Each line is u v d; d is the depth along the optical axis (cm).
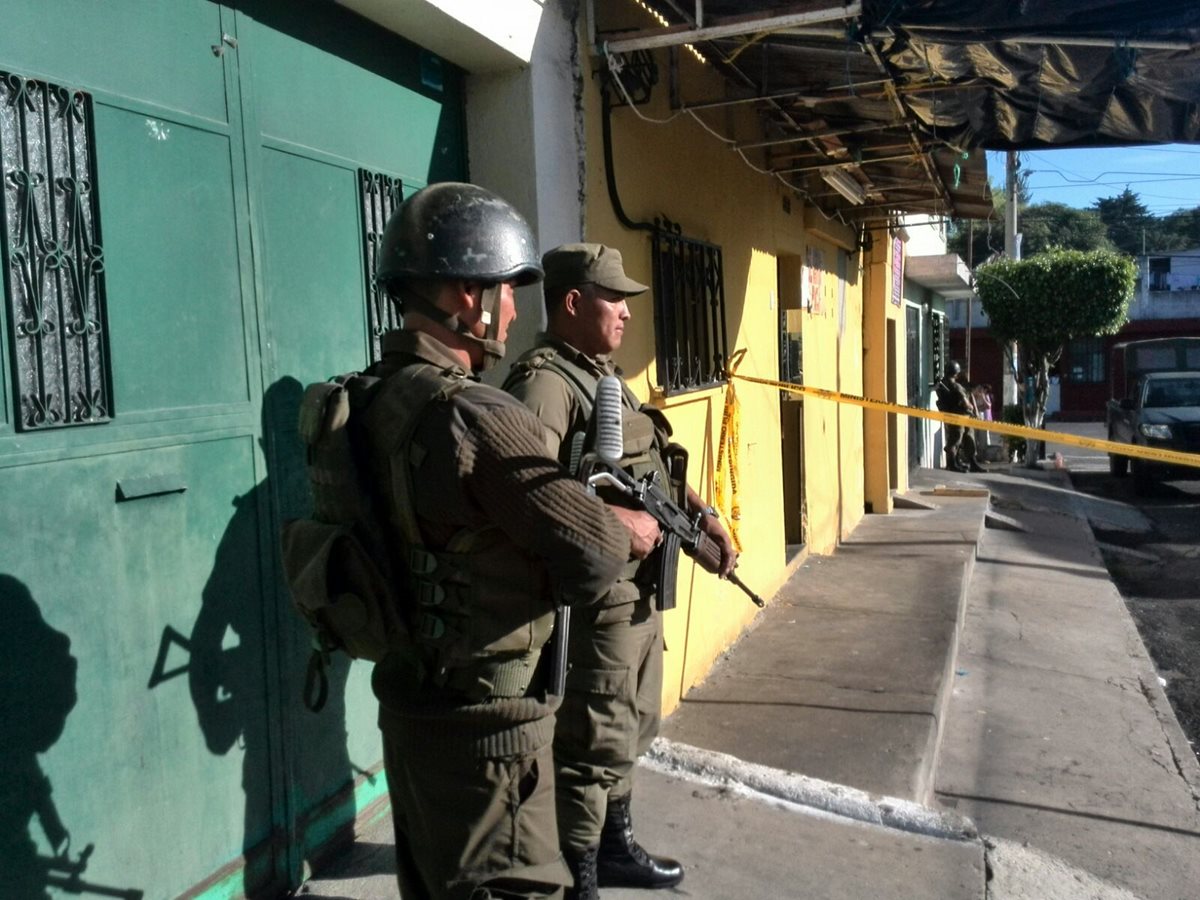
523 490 170
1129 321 3328
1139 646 676
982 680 589
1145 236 5388
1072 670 615
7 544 194
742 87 553
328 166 283
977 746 487
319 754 279
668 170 465
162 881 229
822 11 338
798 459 778
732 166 565
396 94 315
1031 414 2081
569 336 274
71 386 207
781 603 653
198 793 239
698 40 368
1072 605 774
